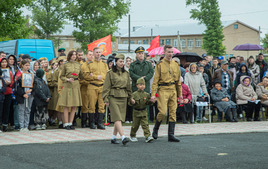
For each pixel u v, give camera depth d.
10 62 10.15
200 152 7.04
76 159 6.42
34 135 9.16
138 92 8.33
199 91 12.34
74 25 46.09
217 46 59.84
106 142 8.41
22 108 9.95
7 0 27.84
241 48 22.98
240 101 12.95
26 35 30.69
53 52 17.69
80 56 10.80
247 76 13.12
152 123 11.85
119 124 8.00
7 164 6.04
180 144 8.00
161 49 16.47
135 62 10.36
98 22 45.16
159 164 6.00
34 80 10.18
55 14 47.44
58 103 10.27
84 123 10.73
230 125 11.45
